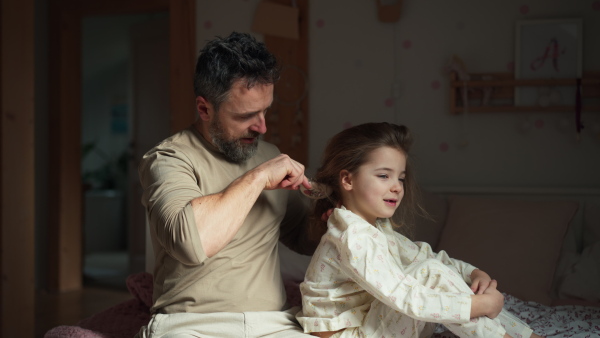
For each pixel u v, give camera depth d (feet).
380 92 11.05
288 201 6.02
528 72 10.23
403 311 4.53
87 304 13.64
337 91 11.28
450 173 10.68
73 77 15.29
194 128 5.53
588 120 10.00
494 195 10.09
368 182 5.14
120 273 18.15
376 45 11.06
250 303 5.12
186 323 4.92
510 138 10.39
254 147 5.33
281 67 5.27
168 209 4.50
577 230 9.37
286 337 4.89
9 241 9.36
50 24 15.06
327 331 4.91
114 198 24.40
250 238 5.25
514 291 7.79
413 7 10.84
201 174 5.19
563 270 8.35
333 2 11.28
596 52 10.04
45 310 13.02
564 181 10.15
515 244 8.18
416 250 5.62
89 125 26.32
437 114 10.74
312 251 6.34
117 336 5.72
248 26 11.76
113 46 24.43
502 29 10.43
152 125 16.29
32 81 9.71
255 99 4.98
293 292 6.96
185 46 12.14
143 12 14.56
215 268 5.03
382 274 4.62
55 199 15.12
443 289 4.74
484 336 4.61
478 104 10.55
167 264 5.11
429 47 10.78
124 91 26.11
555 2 10.21
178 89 12.19
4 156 9.31
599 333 5.91
